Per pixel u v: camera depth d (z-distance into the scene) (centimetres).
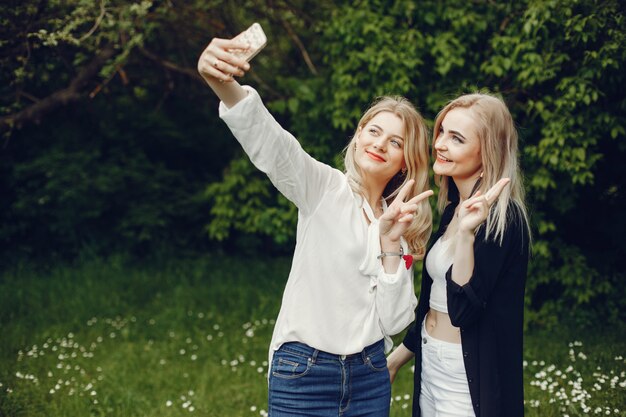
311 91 586
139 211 795
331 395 222
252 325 603
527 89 521
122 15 520
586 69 465
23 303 632
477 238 222
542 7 458
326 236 221
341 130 602
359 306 223
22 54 522
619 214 636
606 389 402
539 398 397
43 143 803
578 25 446
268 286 718
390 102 238
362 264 222
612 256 630
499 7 520
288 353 222
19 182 784
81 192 774
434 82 551
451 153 232
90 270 726
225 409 411
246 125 203
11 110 621
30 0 493
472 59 545
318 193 223
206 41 698
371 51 524
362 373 225
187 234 839
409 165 237
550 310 584
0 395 411
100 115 827
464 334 224
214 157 880
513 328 225
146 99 840
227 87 203
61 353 512
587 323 565
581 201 636
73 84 616
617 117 484
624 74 473
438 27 541
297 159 214
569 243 644
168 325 597
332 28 555
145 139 843
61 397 418
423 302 247
